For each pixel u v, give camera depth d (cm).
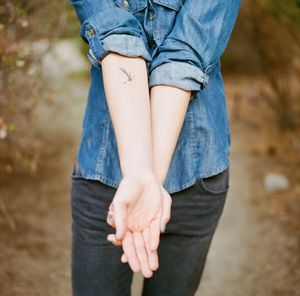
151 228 82
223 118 110
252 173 365
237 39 463
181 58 94
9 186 309
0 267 228
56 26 253
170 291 114
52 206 290
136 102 88
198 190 105
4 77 223
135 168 83
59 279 226
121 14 97
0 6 217
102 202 106
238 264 248
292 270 242
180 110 92
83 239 109
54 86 314
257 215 299
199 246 110
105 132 105
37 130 370
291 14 407
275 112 483
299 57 427
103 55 92
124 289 116
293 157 402
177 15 100
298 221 290
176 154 104
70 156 364
